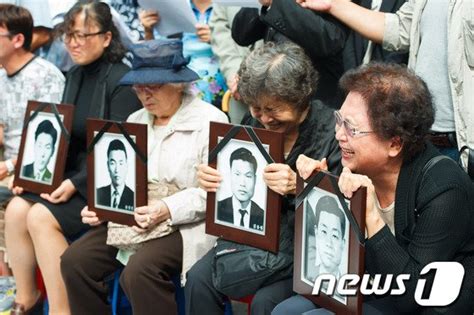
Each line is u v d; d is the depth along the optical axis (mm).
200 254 3525
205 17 4566
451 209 2570
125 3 4809
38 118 4023
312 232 2742
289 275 3059
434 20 3326
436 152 2701
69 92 4172
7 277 4383
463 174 2654
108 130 3576
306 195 2752
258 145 3041
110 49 4082
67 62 4984
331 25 3518
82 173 3971
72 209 3951
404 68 2658
